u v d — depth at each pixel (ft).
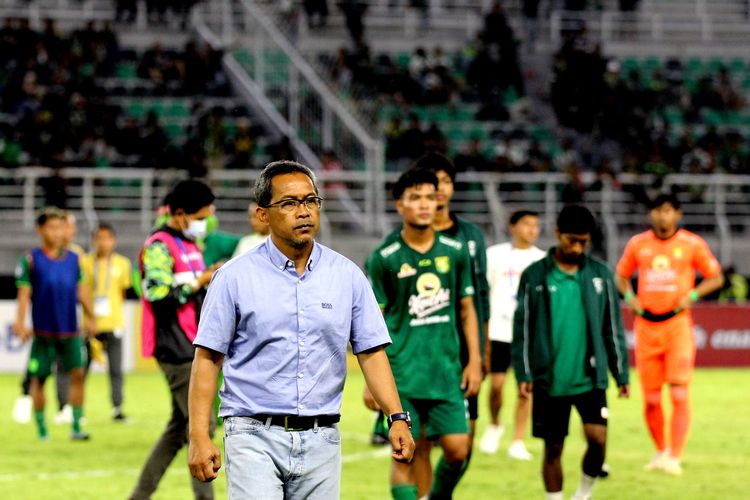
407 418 29.91
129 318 118.73
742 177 145.48
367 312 30.22
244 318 29.14
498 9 168.96
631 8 186.09
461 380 44.04
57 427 77.25
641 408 90.22
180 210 45.37
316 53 171.22
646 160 149.89
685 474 61.00
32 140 142.10
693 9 193.16
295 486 29.45
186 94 159.02
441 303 43.14
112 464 62.90
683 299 61.21
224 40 164.96
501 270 65.57
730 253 139.23
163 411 86.48
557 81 163.02
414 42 178.40
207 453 28.63
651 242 62.08
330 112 144.97
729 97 173.47
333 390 29.68
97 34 159.33
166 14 169.58
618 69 169.37
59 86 151.33
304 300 29.30
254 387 29.12
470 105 166.30
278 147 141.08
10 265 127.13
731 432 77.36
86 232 128.26
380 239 131.03
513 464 63.10
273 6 171.63
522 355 47.09
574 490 55.98
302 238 29.09
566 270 47.16
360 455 66.03
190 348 45.16
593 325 46.65
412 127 147.74
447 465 43.11
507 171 144.05
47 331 70.38
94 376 115.44
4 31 157.79
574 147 163.63
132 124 144.77
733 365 125.49
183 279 44.93
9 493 54.54
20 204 135.74
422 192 42.83
